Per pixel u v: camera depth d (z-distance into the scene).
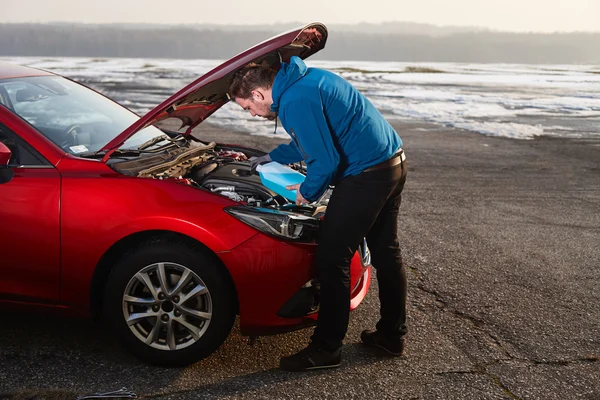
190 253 2.61
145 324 2.83
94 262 2.68
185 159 3.32
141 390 2.56
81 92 3.71
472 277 4.20
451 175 8.08
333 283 2.66
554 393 2.66
